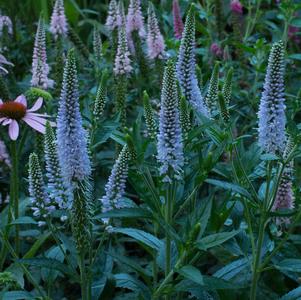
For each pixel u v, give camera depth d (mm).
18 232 1652
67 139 1229
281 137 1267
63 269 1323
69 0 3027
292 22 2354
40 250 1835
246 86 2295
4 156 1876
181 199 1399
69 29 2279
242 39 2477
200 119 1337
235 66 2363
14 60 2500
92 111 1605
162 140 1254
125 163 1339
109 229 1383
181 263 1251
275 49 1245
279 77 1249
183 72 1409
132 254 1899
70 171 1242
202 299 1389
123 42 1974
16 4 2670
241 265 1394
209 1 2539
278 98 1254
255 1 2701
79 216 1284
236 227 1428
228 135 1355
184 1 2584
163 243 1381
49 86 1953
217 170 1394
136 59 2186
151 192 1326
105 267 1481
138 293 1428
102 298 1439
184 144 1325
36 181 1339
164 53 2119
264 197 1367
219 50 2334
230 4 2572
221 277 1379
